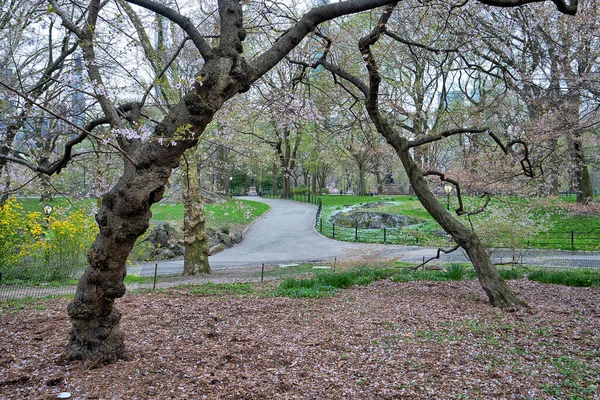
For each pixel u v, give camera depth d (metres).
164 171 3.86
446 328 5.62
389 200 35.16
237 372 3.90
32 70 10.28
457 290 8.71
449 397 3.50
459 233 7.55
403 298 7.84
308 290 8.40
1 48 8.68
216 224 27.03
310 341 4.94
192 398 3.32
